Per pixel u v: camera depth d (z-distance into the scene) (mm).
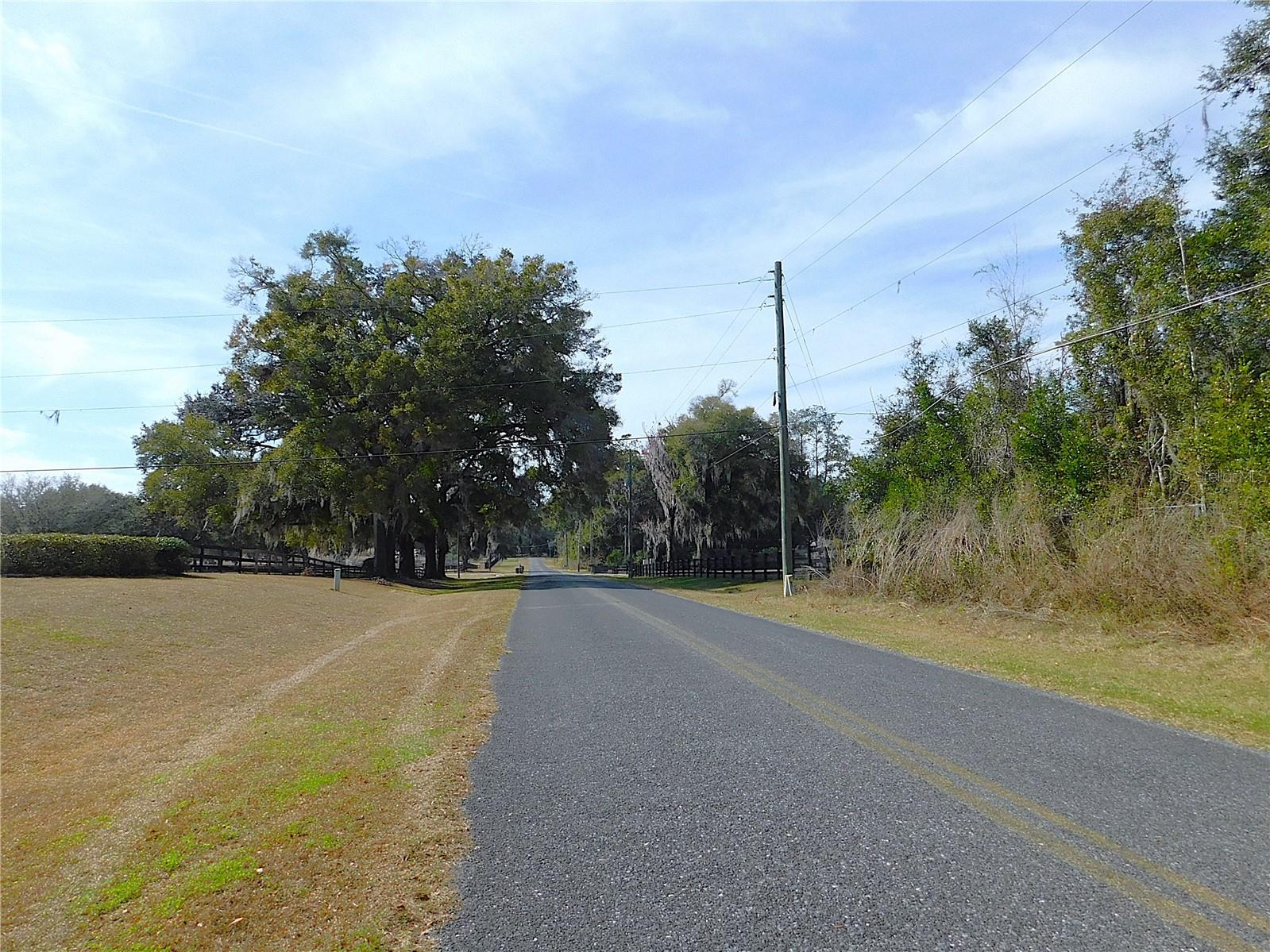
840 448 51406
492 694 9102
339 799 5441
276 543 49188
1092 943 3150
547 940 3369
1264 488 12039
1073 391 19188
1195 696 8188
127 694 10047
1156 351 17156
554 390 42344
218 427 48469
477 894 3865
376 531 43000
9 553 20766
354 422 37531
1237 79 15922
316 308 40031
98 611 14891
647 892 3781
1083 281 19547
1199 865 3895
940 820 4570
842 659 10891
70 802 6082
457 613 22266
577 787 5488
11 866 4773
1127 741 6340
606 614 19656
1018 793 5027
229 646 13891
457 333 38781
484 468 44219
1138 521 14141
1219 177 17109
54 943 3682
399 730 7488
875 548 21891
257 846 4656
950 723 6965
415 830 4770
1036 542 16422
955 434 22031
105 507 54094
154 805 5695
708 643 12867
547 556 198250
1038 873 3834
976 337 25375
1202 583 12156
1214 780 5293
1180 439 15211
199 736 8023
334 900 3889
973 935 3244
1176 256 16984
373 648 14562
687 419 50531
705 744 6457
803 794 5105
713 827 4609
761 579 35844
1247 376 13766
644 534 74125
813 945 3213
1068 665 10453
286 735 7543
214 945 3508
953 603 17891
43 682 10070
